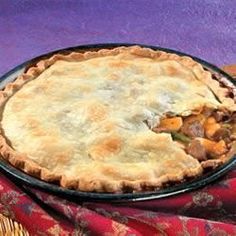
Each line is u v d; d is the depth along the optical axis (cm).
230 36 124
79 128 63
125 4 135
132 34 125
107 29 126
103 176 56
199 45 121
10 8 132
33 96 68
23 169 57
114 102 67
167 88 70
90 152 60
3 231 58
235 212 57
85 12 132
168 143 61
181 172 57
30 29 126
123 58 77
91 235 54
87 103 66
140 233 54
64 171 57
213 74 74
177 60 76
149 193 54
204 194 55
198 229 54
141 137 62
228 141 63
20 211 56
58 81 70
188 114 66
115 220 54
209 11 132
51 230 54
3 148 59
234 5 134
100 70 73
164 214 54
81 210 54
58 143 60
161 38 123
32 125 63
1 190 56
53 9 132
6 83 71
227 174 58
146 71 74
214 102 68
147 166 58
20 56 117
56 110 66
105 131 62
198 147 61
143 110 66
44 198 55
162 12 132
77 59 77
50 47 120
